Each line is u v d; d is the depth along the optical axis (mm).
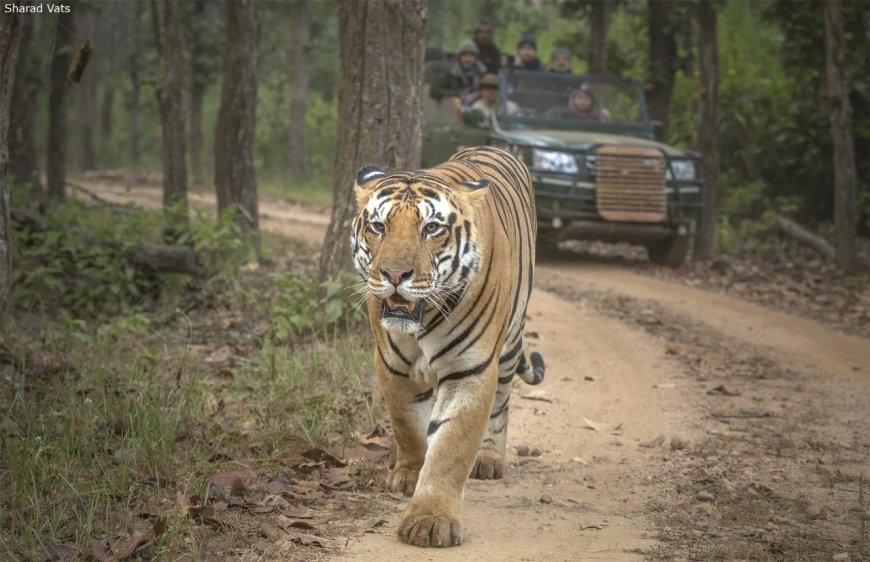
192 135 27891
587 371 7777
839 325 10016
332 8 28688
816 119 16688
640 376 7668
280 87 33312
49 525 4000
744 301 11188
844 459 5656
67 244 8898
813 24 14852
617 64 18625
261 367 6816
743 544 4250
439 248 4004
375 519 4340
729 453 5738
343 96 8086
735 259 14602
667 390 7266
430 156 14852
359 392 6336
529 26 28359
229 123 11367
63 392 5672
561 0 19219
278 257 12375
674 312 10320
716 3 15430
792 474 5352
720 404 6898
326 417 5805
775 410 6758
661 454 5742
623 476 5324
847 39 14898
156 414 5234
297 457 5188
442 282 4023
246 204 11508
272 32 31922
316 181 26906
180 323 8383
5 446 4715
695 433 6188
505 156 5445
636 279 12508
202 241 9969
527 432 6152
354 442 5516
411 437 4680
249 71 11391
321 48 33219
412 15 7922
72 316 8328
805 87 17047
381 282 3932
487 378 4203
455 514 4152
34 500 4172
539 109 14094
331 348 7398
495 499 4840
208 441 5297
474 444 4195
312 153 30203
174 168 11789
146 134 42312
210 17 28438
